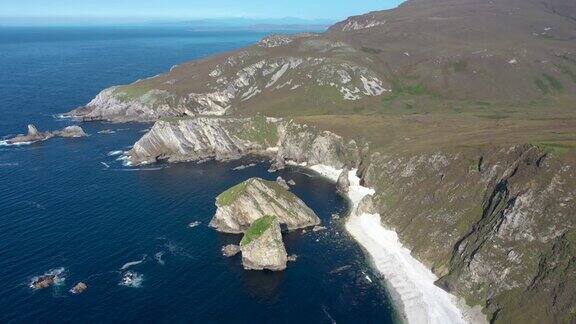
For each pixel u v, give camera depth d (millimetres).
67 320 84500
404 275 101938
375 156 154750
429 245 108125
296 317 88438
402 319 88438
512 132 137750
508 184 103312
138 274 99875
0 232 116188
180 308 89562
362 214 131125
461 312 89375
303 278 101125
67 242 112188
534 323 80125
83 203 136500
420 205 120812
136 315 86812
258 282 99125
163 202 139000
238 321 86750
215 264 105312
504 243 94062
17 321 83750
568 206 92312
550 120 157000
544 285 83938
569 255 84750
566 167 98750
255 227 108500
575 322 75875
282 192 127812
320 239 118375
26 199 138250
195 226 123188
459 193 114750
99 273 99625
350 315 89375
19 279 96312
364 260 108438
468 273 94562
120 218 126750
